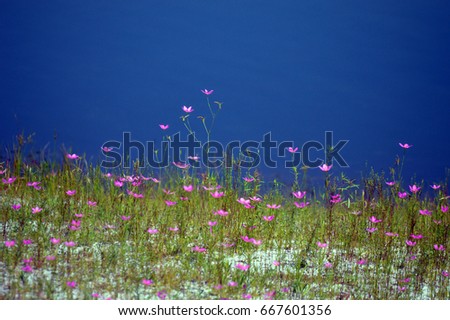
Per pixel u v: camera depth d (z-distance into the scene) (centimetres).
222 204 464
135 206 467
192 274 421
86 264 423
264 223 462
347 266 441
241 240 447
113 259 424
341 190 470
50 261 420
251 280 420
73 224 435
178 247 441
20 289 403
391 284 430
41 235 438
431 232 468
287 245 455
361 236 461
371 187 469
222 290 411
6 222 451
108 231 449
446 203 471
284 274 430
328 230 463
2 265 418
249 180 467
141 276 416
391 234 447
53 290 403
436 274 436
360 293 421
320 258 440
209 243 441
